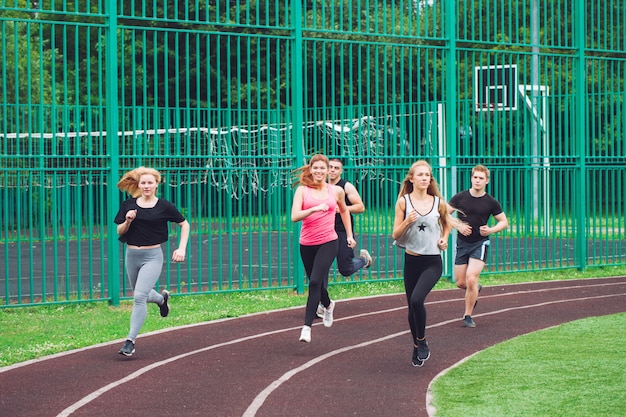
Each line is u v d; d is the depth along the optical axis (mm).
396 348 10172
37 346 10164
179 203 13750
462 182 17641
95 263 20875
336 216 12414
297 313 12727
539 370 8688
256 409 7477
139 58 28484
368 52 15242
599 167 18094
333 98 15094
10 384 8453
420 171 9023
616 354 9414
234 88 28953
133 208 9977
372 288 15195
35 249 24312
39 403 7719
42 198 12750
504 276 16844
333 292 14719
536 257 20891
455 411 7242
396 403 7625
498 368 8844
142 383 8469
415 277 9156
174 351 10039
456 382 8297
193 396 7938
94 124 25484
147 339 10781
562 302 13641
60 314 12539
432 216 9023
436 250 9102
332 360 9500
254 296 14242
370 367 9141
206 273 18344
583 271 17641
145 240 9984
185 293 14039
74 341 10555
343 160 16672
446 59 16078
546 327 11414
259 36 14281
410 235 9062
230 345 10383
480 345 10281
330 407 7516
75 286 16297
